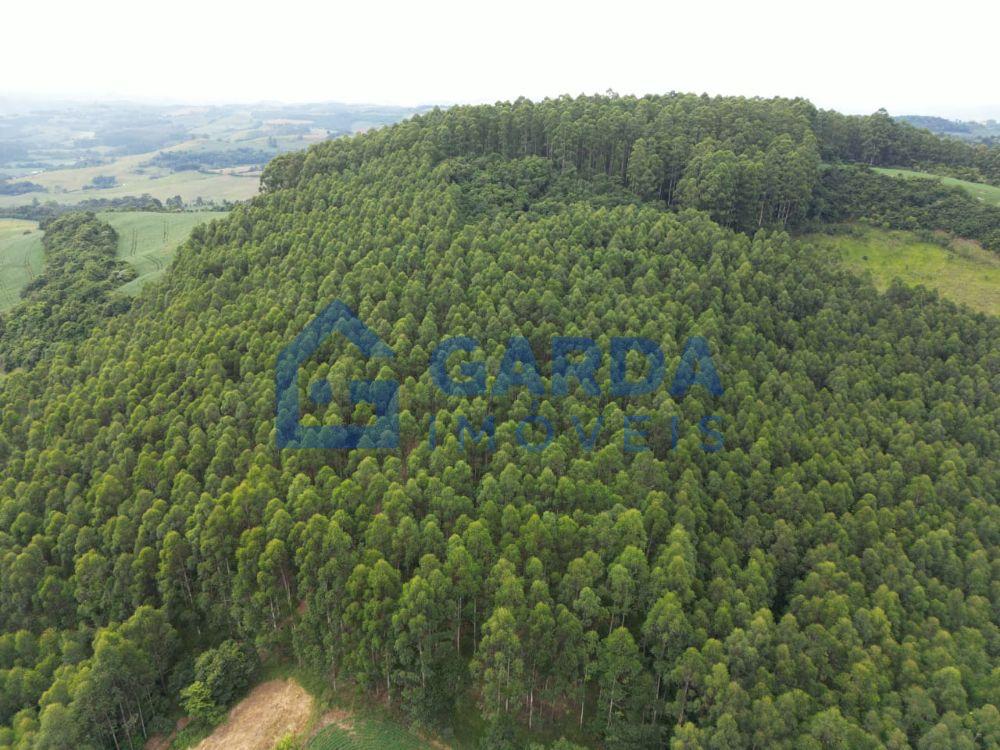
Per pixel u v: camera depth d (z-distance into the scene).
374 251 111.44
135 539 76.00
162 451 85.75
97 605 72.94
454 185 130.00
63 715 58.69
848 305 107.81
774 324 103.75
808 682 60.41
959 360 99.56
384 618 62.19
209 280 119.06
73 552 77.88
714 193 130.75
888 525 75.50
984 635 65.94
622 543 66.88
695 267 106.12
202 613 74.31
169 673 69.38
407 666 62.19
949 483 80.25
